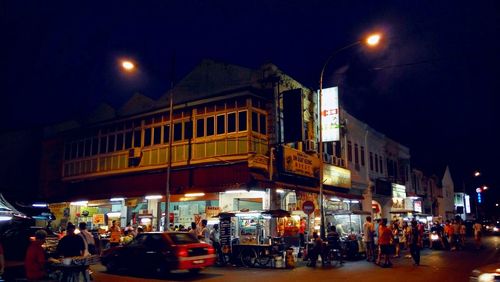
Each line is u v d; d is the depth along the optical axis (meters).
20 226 15.12
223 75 26.03
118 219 27.91
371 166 35.72
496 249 28.36
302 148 25.62
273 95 24.12
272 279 14.46
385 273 15.72
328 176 26.89
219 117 23.81
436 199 57.81
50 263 9.95
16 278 10.45
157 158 25.55
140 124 26.86
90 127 28.91
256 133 23.14
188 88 27.08
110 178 27.61
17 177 32.44
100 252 18.72
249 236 20.09
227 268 17.88
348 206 31.20
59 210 29.02
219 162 23.27
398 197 39.41
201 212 25.00
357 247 21.31
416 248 18.58
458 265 18.25
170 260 14.96
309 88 27.03
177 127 25.23
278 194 23.67
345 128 31.02
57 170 30.48
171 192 23.80
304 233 23.52
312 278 14.62
